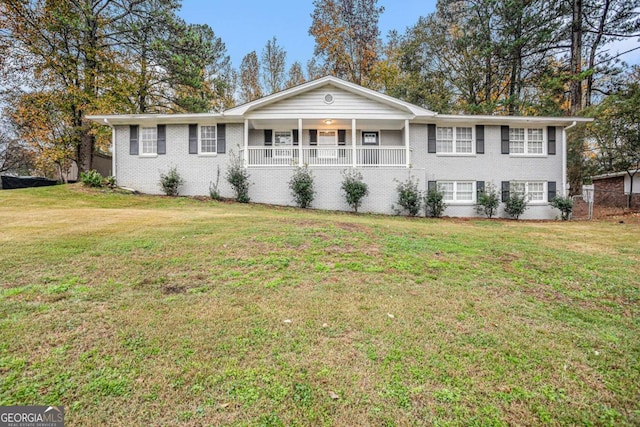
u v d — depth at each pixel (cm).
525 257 612
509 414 225
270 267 497
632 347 319
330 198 1381
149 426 204
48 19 1616
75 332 304
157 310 354
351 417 216
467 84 2289
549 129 1520
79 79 1762
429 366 274
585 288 474
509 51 2009
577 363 289
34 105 1677
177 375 251
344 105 1423
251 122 1484
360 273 488
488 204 1416
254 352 284
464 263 558
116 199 1218
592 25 2011
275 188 1382
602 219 1415
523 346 312
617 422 223
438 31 2345
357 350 292
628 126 1542
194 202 1253
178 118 1409
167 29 1866
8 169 2709
